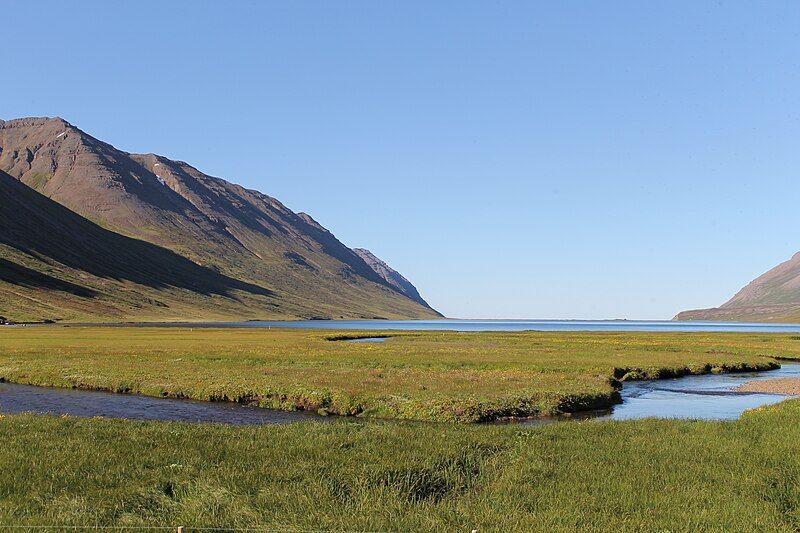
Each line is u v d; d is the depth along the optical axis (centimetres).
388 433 2780
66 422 3033
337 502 1770
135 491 1827
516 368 5997
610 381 5497
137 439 2573
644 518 1656
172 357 6881
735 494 1880
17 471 2022
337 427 3028
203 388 4666
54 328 15288
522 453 2386
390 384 4734
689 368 6838
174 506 1723
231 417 3903
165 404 4381
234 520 1606
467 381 4981
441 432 2847
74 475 1981
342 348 8675
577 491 1911
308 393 4328
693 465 2212
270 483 1931
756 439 2706
